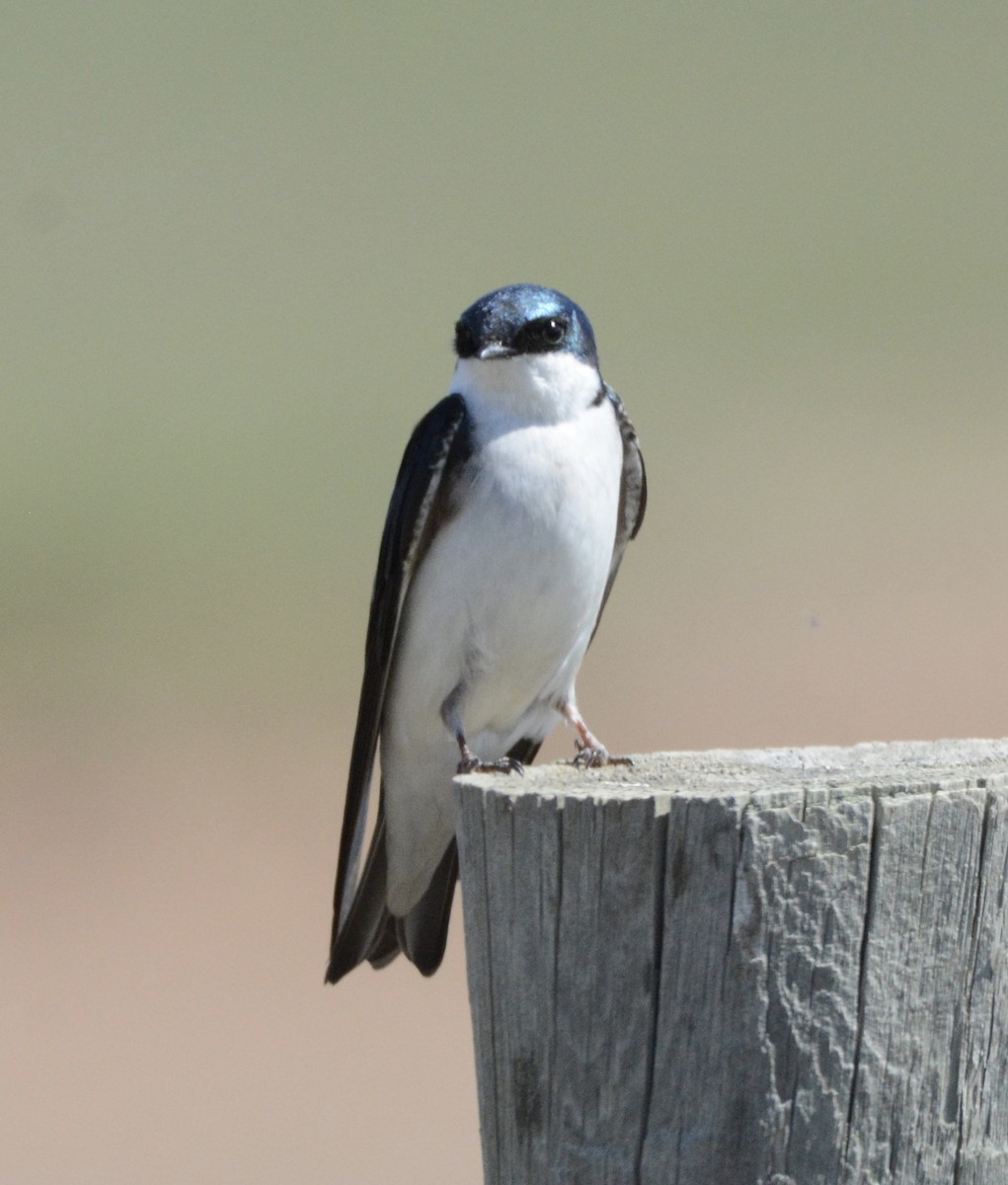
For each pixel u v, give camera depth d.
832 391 20.44
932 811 3.81
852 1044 3.81
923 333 22.33
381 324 22.69
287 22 34.53
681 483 17.70
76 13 34.25
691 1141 3.84
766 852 3.77
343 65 32.88
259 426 19.30
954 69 33.09
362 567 16.28
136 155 28.45
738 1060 3.81
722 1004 3.81
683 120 30.97
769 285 24.27
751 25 35.84
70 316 22.62
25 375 20.59
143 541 16.72
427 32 34.72
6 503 17.30
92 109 30.05
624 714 13.44
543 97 31.98
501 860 4.00
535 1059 3.98
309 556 16.47
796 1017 3.80
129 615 15.30
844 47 34.28
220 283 24.03
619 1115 3.89
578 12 36.50
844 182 28.31
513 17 35.41
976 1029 3.89
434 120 30.67
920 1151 3.87
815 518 16.91
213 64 32.38
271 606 15.49
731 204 27.25
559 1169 3.95
